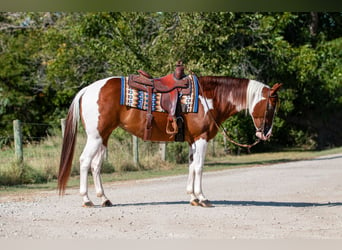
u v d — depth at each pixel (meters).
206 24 23.44
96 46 23.89
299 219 9.07
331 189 13.23
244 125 28.84
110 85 9.69
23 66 29.52
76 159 16.88
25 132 28.62
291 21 31.11
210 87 9.93
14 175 14.54
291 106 31.44
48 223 8.45
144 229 8.08
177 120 9.67
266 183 14.66
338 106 35.69
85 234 7.71
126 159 18.91
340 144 36.91
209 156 25.72
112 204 10.26
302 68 31.16
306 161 23.31
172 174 17.59
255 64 29.72
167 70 22.47
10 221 8.59
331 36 37.53
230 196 12.01
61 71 27.45
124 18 24.03
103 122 9.59
